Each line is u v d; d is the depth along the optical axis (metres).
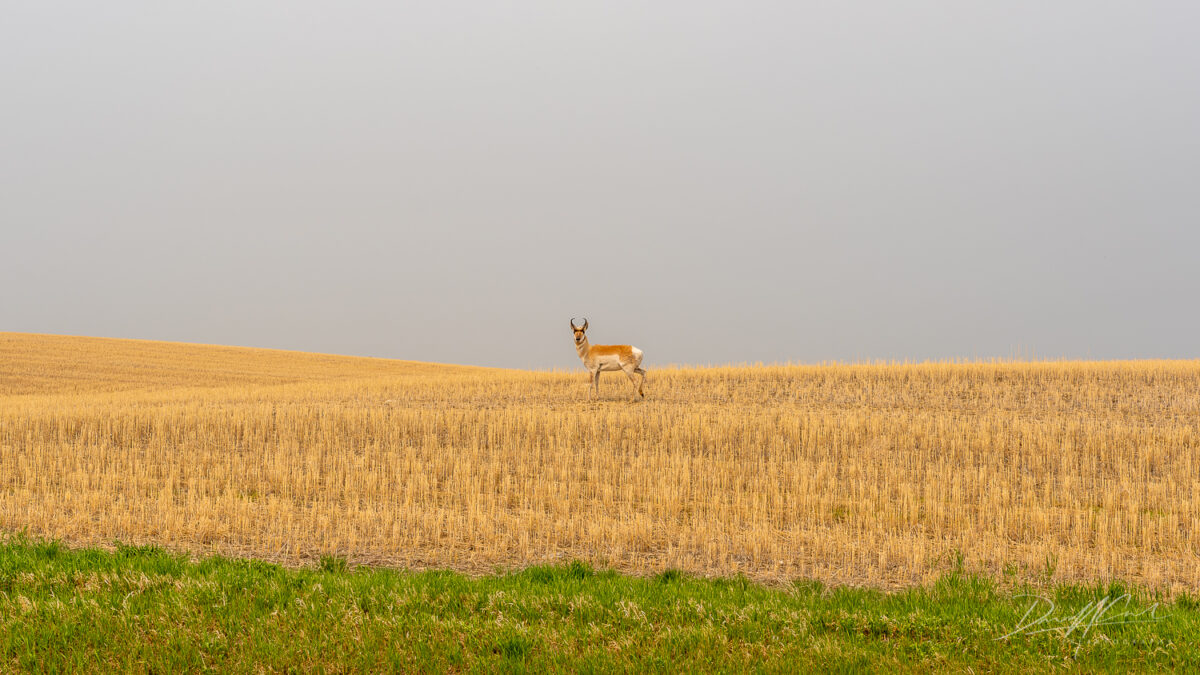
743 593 25.55
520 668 17.83
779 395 88.75
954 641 20.20
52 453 60.28
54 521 39.19
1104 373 92.44
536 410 78.06
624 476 52.53
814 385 94.12
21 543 30.56
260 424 71.81
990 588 26.67
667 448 63.47
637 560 33.88
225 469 54.91
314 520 40.12
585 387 98.75
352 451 62.91
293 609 21.45
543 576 28.11
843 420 68.81
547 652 18.66
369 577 26.19
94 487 49.03
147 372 152.38
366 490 48.59
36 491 47.84
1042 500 46.22
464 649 18.86
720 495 47.31
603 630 20.47
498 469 54.97
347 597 22.70
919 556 32.59
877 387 90.94
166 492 47.56
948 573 30.92
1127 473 52.78
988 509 42.56
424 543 36.47
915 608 23.28
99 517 40.97
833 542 36.56
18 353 163.50
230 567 26.77
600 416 75.12
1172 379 88.06
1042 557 33.91
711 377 101.62
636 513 42.31
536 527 39.00
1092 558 34.06
